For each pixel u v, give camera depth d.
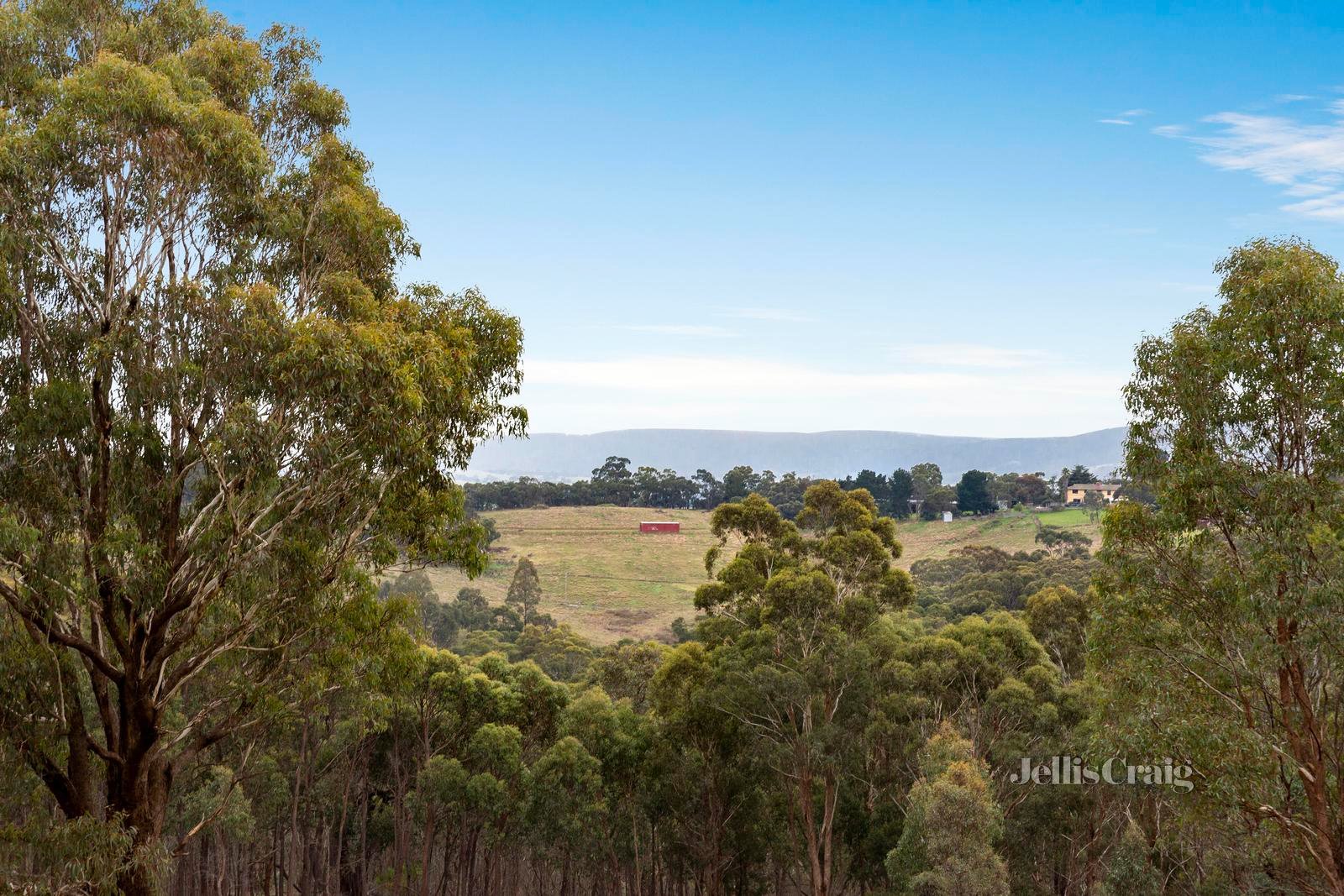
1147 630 22.44
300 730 44.59
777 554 45.47
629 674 62.66
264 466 17.95
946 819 33.72
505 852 55.84
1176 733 21.27
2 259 16.36
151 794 19.78
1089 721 37.41
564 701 53.75
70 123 16.88
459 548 22.69
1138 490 23.45
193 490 19.72
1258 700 22.27
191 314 17.89
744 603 44.81
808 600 40.31
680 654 46.28
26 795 20.66
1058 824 44.75
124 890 18.02
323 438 18.33
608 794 51.59
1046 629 53.25
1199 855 36.88
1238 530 21.20
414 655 23.36
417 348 19.22
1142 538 22.50
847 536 44.97
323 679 22.41
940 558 171.62
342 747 47.38
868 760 48.59
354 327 18.00
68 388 17.09
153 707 19.19
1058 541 162.50
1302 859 21.77
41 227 17.22
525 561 145.25
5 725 18.30
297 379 17.61
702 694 43.25
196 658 19.91
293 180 21.09
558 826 47.88
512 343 22.67
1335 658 19.67
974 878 32.25
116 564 17.70
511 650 94.25
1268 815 21.72
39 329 17.83
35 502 17.38
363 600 21.75
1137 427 22.66
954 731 39.75
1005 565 127.44
